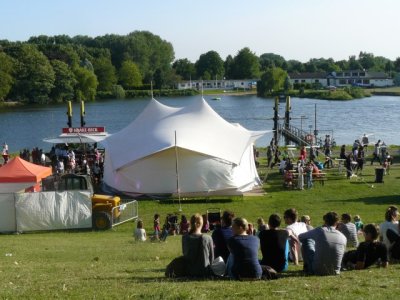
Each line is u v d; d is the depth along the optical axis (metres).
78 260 16.83
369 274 11.53
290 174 34.16
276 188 34.16
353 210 27.92
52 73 146.38
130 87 186.38
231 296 9.67
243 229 11.19
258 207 29.27
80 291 10.61
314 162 38.59
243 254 11.08
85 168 38.38
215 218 24.75
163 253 17.88
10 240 22.23
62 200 25.38
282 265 11.91
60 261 16.69
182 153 31.45
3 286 11.50
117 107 133.75
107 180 33.69
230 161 31.69
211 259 11.75
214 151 32.03
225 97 174.75
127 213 27.09
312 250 11.77
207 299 9.51
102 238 22.97
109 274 13.27
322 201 30.30
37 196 25.12
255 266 11.05
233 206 29.61
